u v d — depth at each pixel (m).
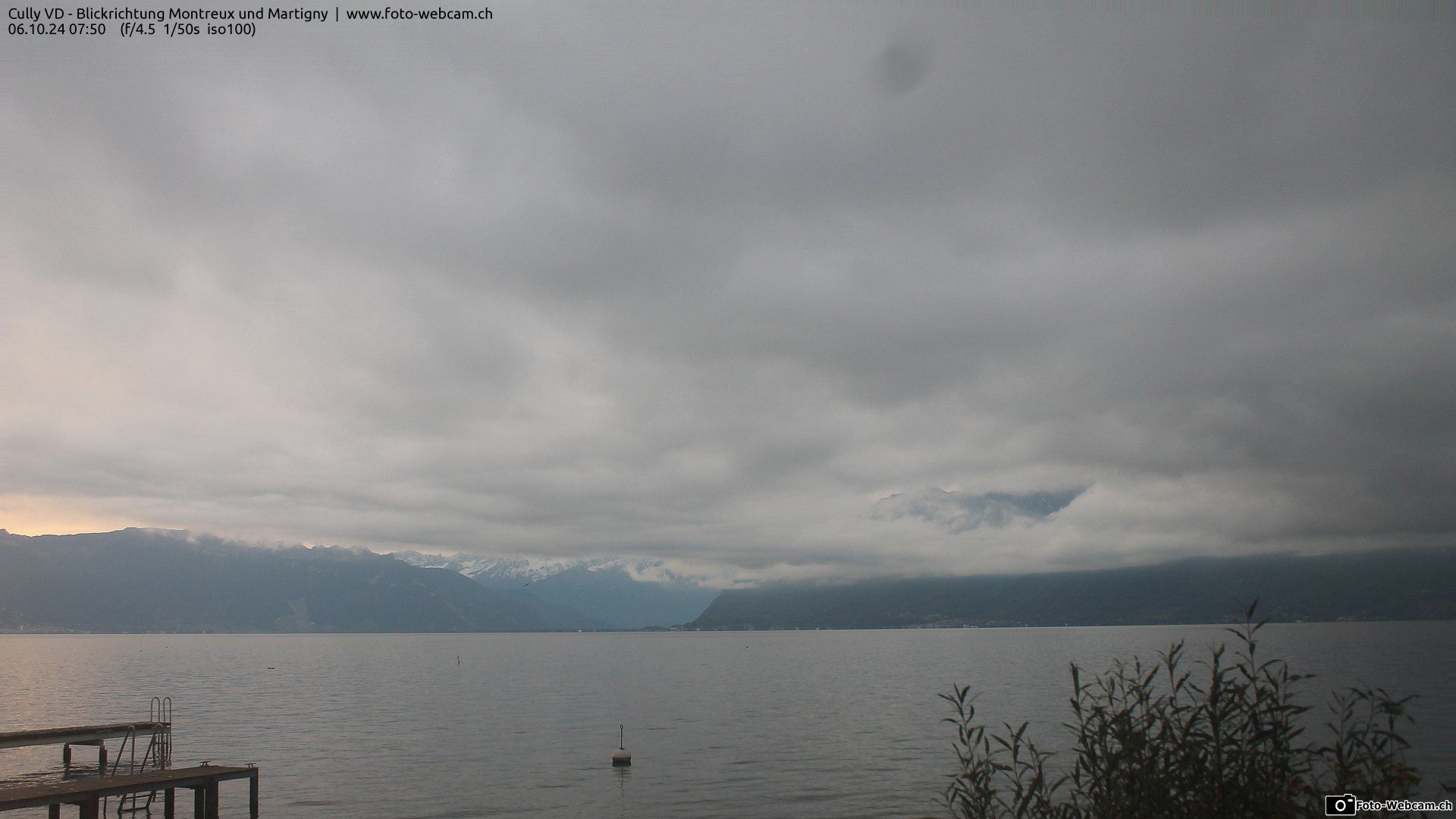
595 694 100.50
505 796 39.31
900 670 133.50
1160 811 9.52
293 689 110.69
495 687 113.62
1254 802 9.41
